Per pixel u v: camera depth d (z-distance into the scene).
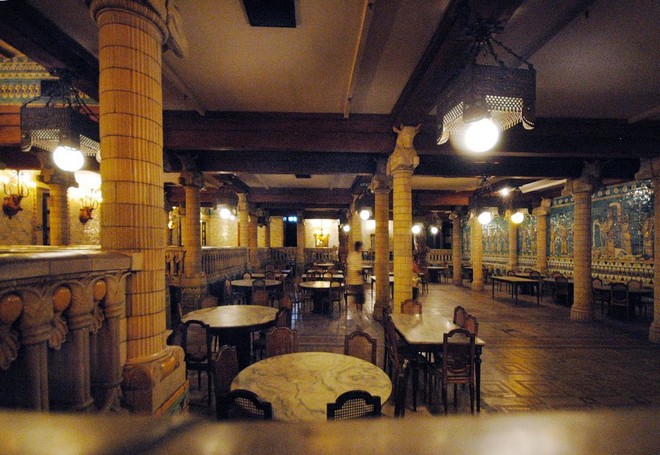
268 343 4.18
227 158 9.05
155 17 2.83
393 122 6.38
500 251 18.61
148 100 2.81
